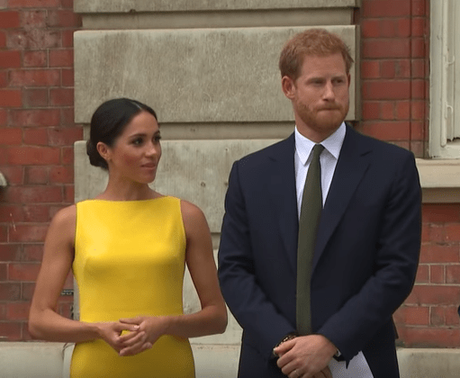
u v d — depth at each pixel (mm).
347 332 8617
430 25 16328
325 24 16250
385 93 16344
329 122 8953
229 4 16359
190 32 16438
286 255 9070
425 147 16344
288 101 16219
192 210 10180
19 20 17203
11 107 17266
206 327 9977
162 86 16516
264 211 9258
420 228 9164
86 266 9742
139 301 9719
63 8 17078
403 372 15828
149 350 9820
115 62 16594
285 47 9305
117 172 10062
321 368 8594
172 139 16688
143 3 16547
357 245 8938
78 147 16609
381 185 9031
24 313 17266
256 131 16500
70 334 9562
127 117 9773
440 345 16094
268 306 9000
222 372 16062
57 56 17109
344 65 9070
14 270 17266
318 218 9070
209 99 16422
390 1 16281
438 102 16359
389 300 8758
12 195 17297
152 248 9797
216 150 16359
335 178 9125
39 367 16672
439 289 16062
